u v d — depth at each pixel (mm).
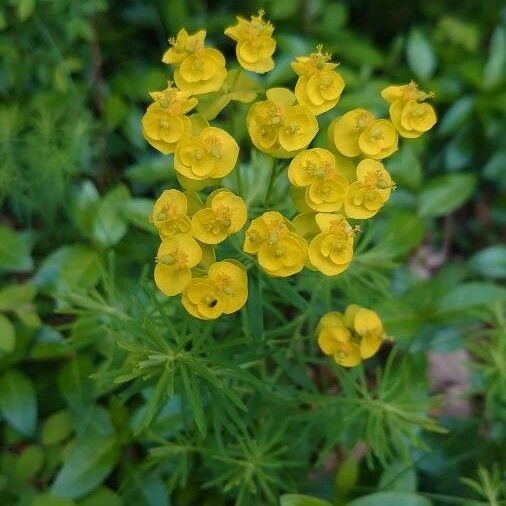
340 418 224
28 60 309
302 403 245
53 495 234
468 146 345
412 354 267
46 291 268
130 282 270
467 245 350
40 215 306
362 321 193
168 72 334
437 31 354
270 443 222
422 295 278
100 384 220
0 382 252
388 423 220
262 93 219
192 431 240
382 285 238
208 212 179
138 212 274
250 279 197
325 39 348
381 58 341
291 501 222
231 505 254
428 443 258
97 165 316
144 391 247
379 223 302
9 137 279
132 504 240
